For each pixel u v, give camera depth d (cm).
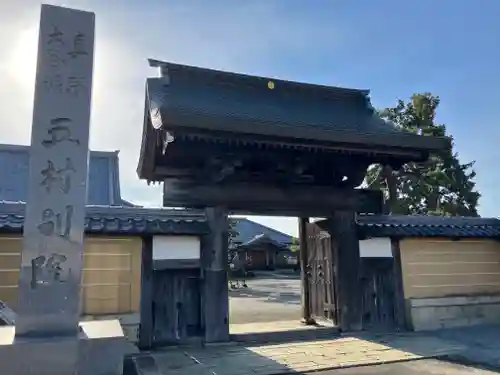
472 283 1077
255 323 1117
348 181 1011
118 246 838
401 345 831
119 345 461
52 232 480
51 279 470
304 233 1150
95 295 808
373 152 895
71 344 444
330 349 803
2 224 736
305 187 971
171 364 704
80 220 492
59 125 504
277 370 665
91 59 531
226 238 892
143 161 955
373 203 1017
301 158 919
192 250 870
